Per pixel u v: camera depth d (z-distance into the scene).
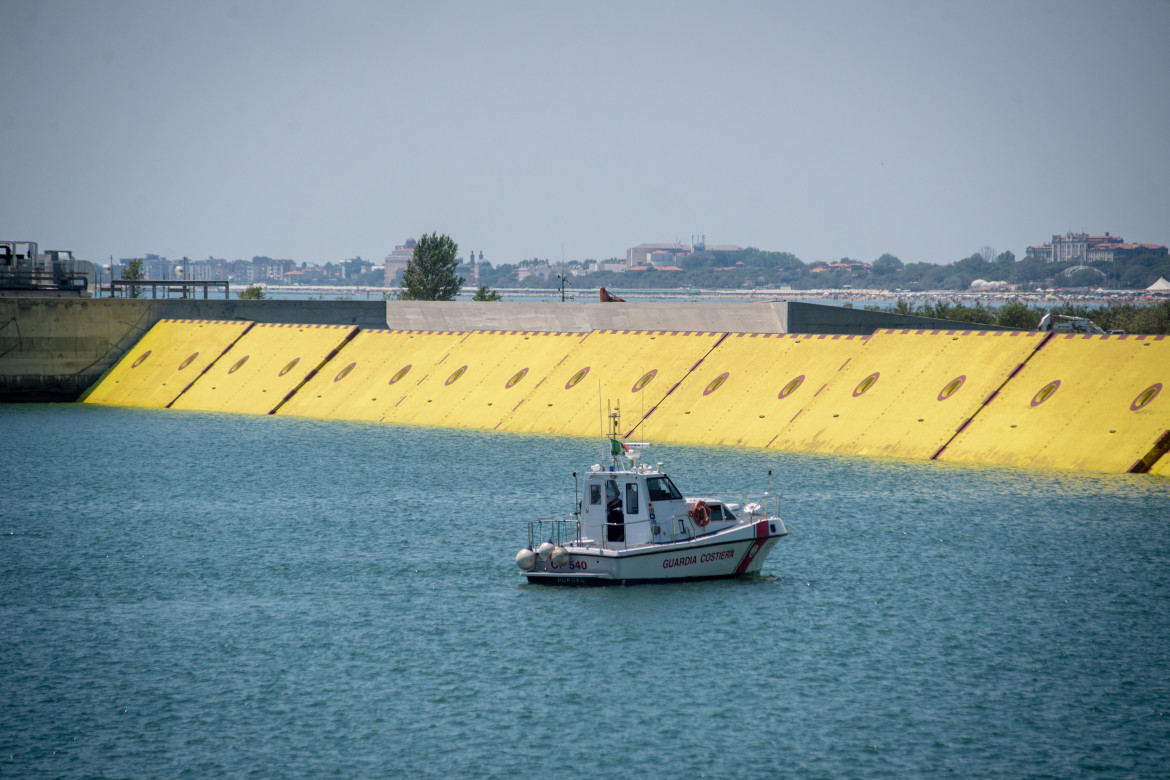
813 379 87.69
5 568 53.16
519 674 39.19
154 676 39.31
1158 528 58.09
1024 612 45.19
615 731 34.69
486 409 98.38
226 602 47.66
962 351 84.62
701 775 31.89
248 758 33.09
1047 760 32.56
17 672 39.72
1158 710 35.78
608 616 45.06
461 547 56.28
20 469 79.25
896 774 31.84
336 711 36.28
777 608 45.94
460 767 32.47
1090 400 76.19
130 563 54.00
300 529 60.69
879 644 41.72
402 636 43.06
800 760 32.72
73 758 33.09
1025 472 72.25
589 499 50.03
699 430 86.75
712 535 49.81
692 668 39.56
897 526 59.03
